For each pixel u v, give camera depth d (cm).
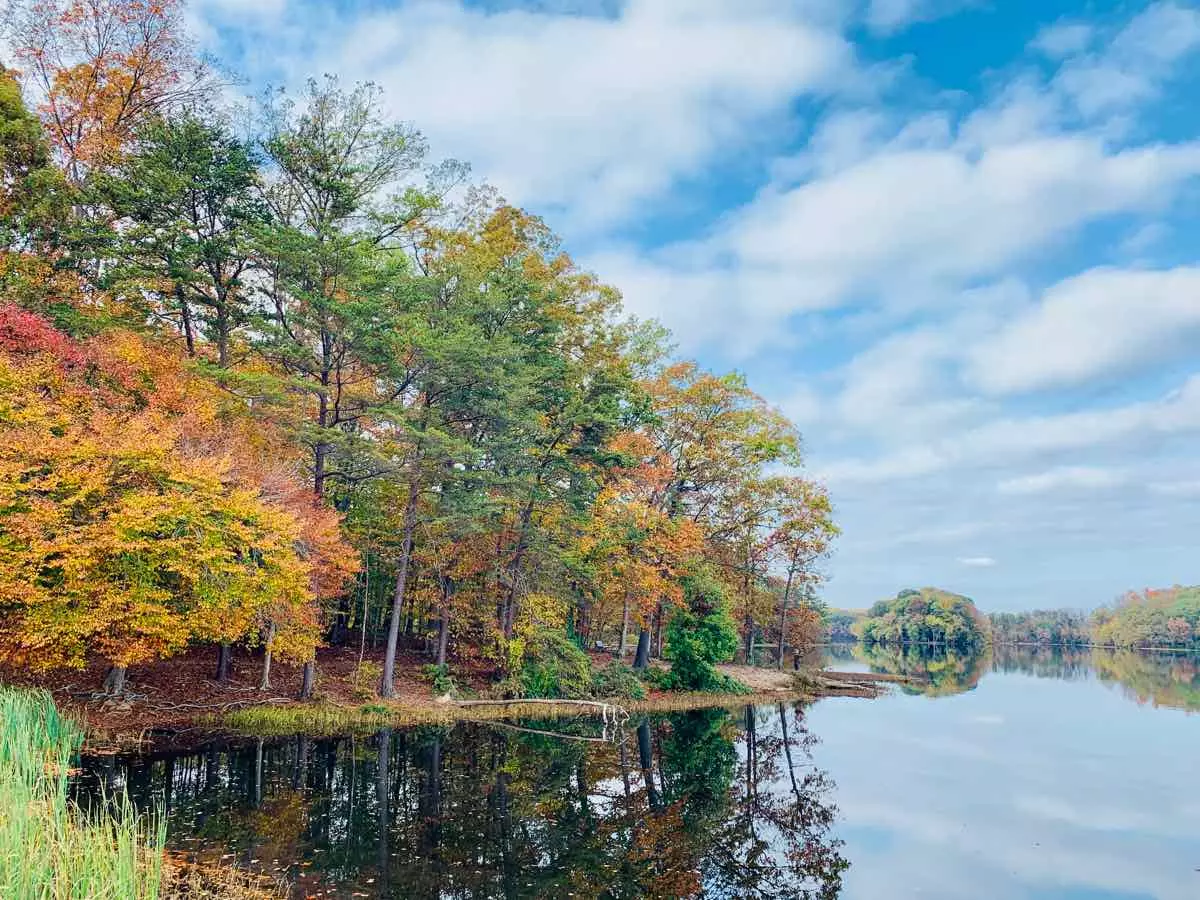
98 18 2367
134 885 677
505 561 2816
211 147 2111
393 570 2958
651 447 3372
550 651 2902
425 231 2723
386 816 1248
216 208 2162
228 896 850
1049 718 2791
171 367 1989
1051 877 1092
